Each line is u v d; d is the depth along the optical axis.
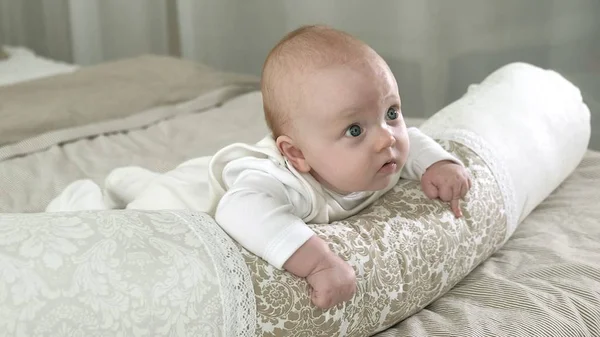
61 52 3.58
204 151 1.88
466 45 2.82
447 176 1.17
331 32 1.07
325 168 1.04
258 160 1.06
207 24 3.37
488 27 2.76
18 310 0.76
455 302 1.14
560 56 2.67
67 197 1.47
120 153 1.94
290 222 0.96
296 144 1.06
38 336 0.76
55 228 0.83
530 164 1.35
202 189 1.30
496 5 2.73
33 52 3.38
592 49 2.62
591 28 2.60
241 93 2.45
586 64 2.64
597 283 1.17
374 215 1.11
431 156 1.20
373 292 1.01
